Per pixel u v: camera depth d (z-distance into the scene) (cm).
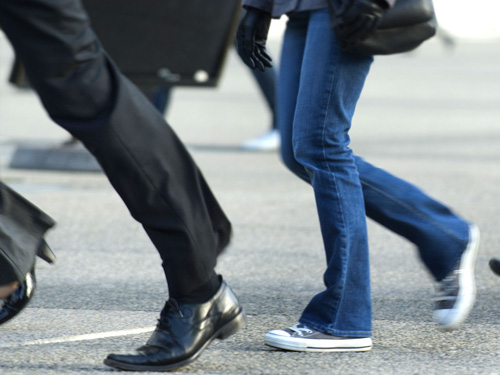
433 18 1042
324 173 1051
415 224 1111
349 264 1062
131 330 1169
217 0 2367
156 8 2355
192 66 2403
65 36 832
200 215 925
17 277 1020
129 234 1797
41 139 3144
